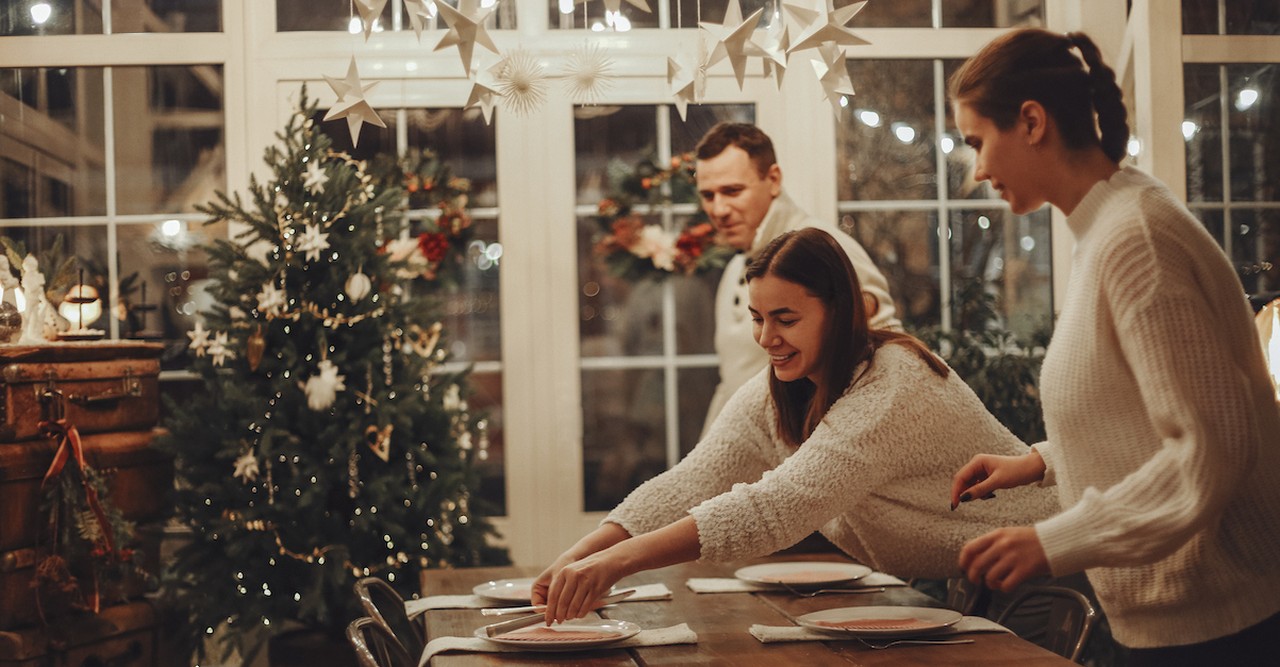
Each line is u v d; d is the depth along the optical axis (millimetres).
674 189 4012
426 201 3973
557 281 4094
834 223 4078
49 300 3598
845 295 1990
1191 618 1560
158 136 3996
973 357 3691
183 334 3984
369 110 2342
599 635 1863
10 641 2990
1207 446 1378
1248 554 1537
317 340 3391
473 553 3578
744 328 3678
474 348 4109
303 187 3443
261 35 4016
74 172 3975
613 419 4133
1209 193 3631
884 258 4105
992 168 1633
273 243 3439
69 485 3094
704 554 1773
